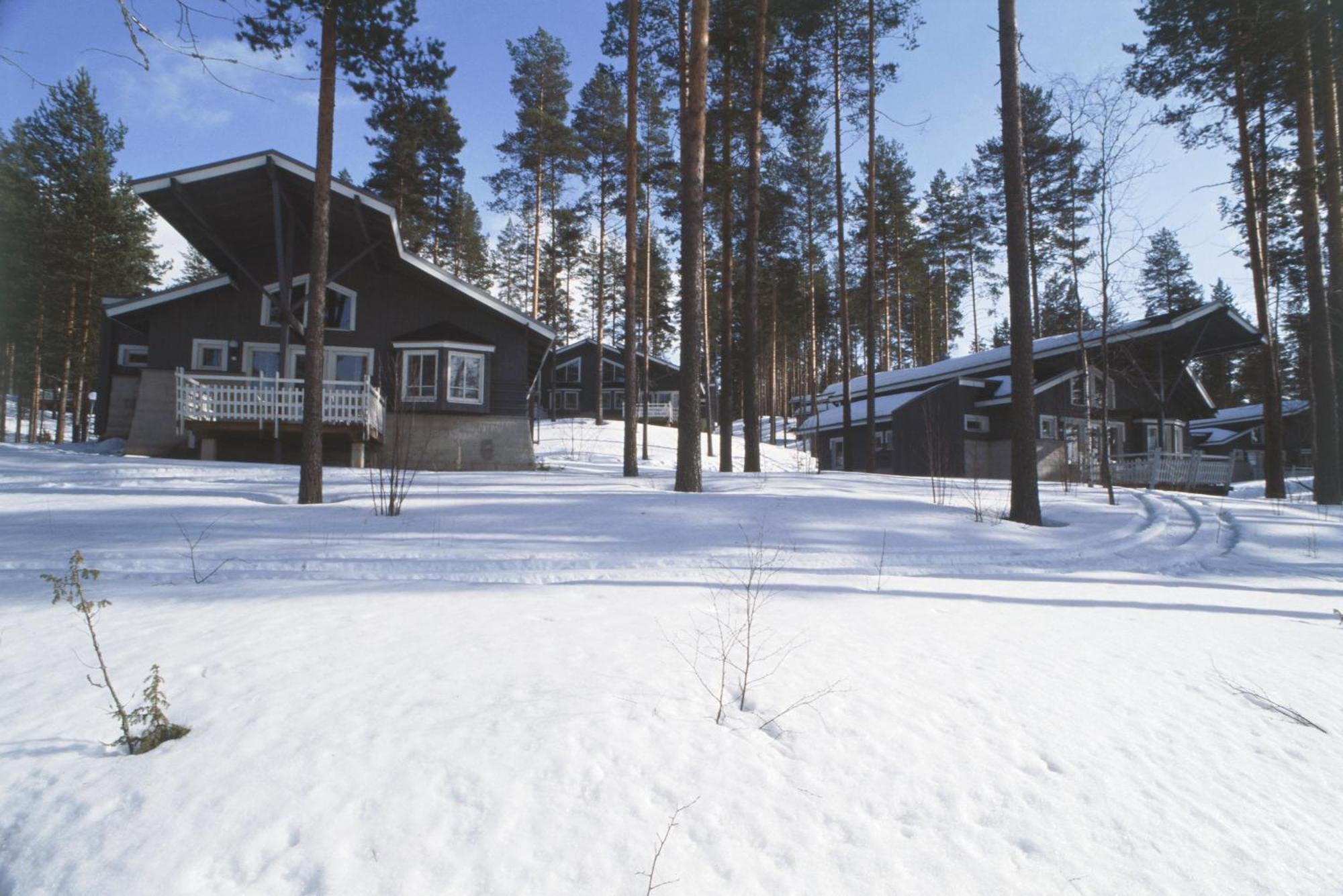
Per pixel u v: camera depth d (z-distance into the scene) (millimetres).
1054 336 29734
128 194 30469
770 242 27969
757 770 2553
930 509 11086
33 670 3326
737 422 57875
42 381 34938
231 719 2799
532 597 5164
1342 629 5121
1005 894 2006
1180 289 42844
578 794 2328
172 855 2000
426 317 21578
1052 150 23016
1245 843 2301
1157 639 4605
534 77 31734
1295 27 13742
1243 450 40125
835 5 18797
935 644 4250
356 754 2514
